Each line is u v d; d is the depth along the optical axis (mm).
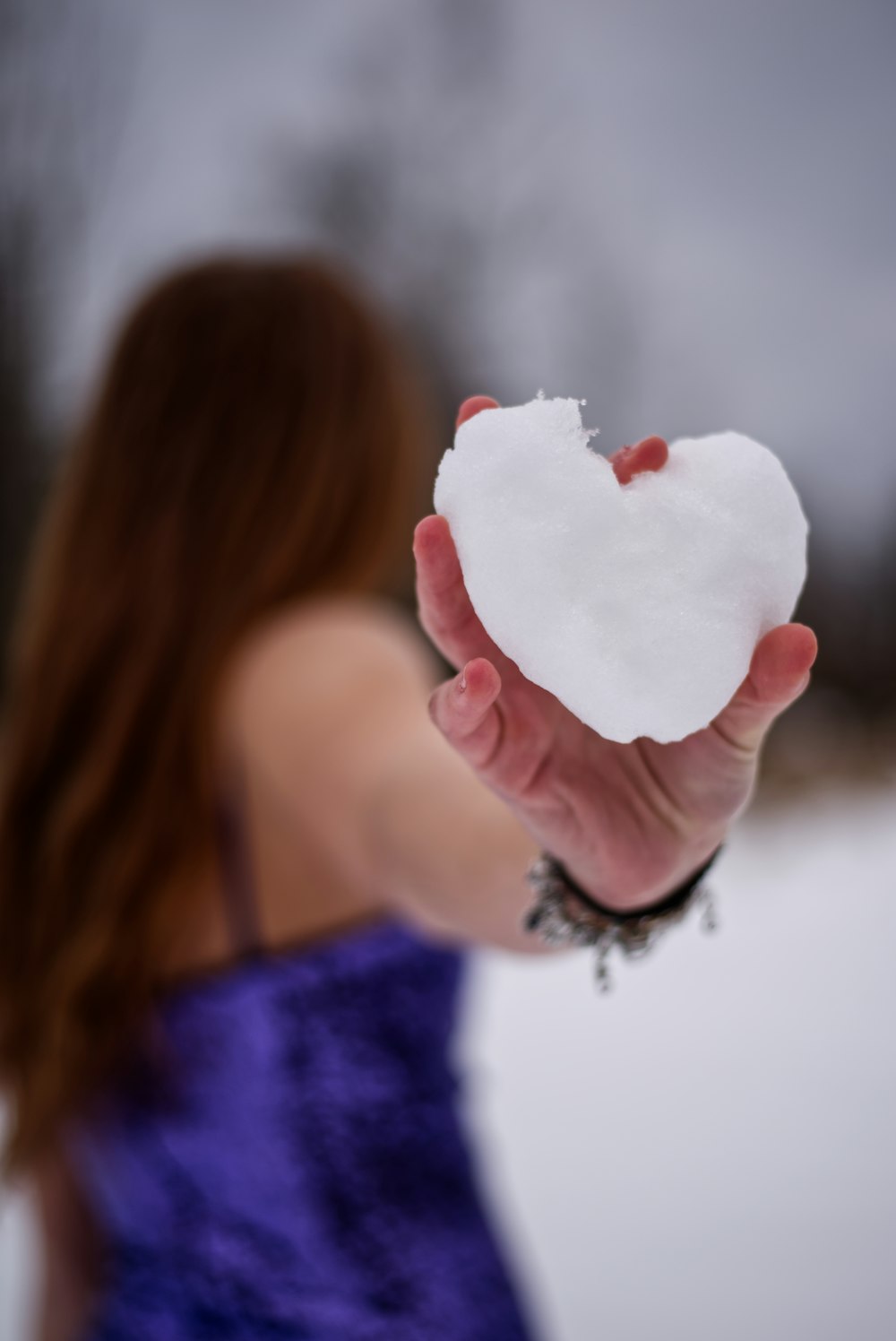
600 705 709
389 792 889
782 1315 2436
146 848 1012
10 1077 1099
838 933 5227
